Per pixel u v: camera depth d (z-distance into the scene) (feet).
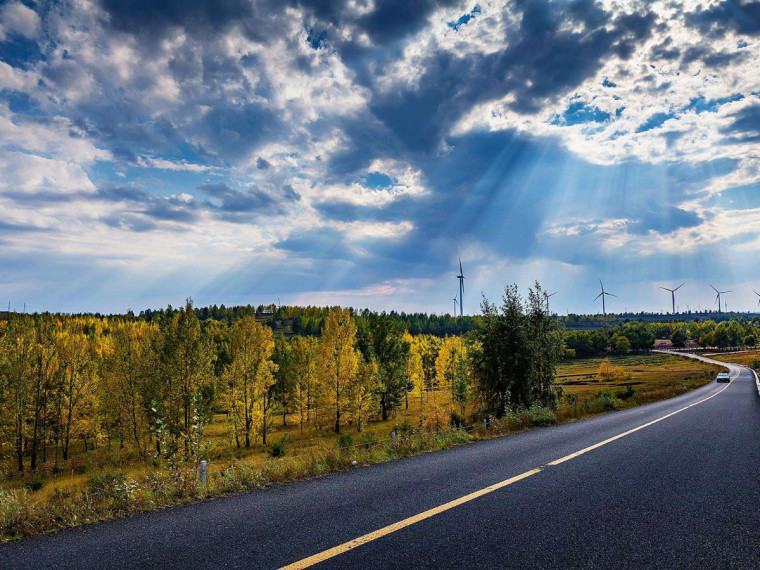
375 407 187.01
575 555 11.63
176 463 22.40
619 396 132.05
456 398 150.00
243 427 145.28
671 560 11.35
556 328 91.04
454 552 11.78
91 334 297.53
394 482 20.83
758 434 38.06
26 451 156.76
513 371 88.58
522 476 21.18
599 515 15.10
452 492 18.28
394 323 213.66
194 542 13.04
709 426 44.27
